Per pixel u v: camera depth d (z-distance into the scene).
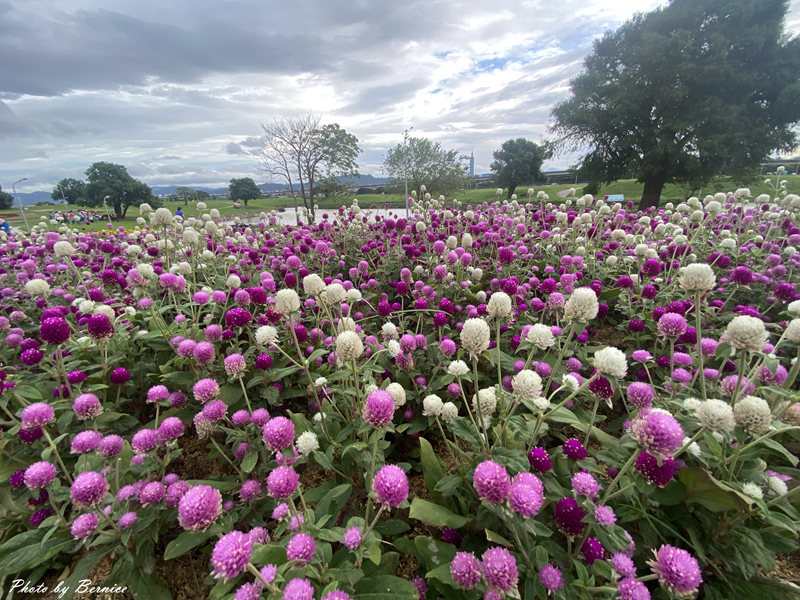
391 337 3.40
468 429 2.24
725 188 31.16
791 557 2.23
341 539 1.73
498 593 1.50
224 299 3.96
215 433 3.01
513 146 47.06
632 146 30.98
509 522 1.68
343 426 2.81
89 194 40.97
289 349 3.35
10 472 2.43
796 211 8.05
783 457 2.56
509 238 6.81
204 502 1.54
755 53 28.27
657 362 3.43
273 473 1.80
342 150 29.66
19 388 2.76
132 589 1.97
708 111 27.62
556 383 3.15
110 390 3.23
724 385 2.46
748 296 4.64
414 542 2.03
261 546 1.75
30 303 4.80
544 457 1.98
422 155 33.25
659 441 1.67
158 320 3.53
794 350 3.65
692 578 1.47
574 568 1.84
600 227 6.75
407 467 2.42
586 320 2.42
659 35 29.48
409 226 7.41
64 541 1.97
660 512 2.10
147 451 2.20
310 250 6.66
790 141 27.78
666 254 5.32
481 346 2.21
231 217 16.30
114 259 5.83
